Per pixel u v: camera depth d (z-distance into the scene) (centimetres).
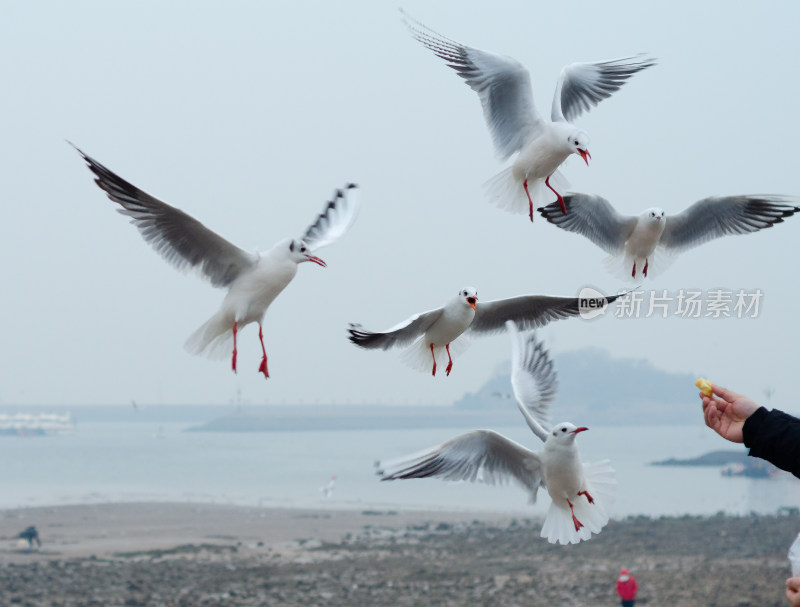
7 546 3934
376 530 4500
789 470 318
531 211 789
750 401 332
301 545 4000
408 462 630
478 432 641
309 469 9631
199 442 17850
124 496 6481
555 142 764
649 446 13775
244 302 721
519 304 807
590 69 867
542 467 638
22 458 11819
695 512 5066
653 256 829
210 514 5262
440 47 788
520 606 2738
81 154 652
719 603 2730
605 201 800
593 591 2914
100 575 3259
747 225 807
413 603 2802
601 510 646
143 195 685
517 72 775
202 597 2912
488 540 4066
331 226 792
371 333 704
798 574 288
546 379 710
